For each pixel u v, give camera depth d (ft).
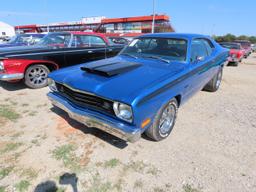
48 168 7.95
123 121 7.59
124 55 12.44
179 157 8.74
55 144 9.45
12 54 15.53
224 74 28.27
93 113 8.26
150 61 10.85
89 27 141.08
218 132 10.85
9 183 7.20
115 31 130.93
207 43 14.52
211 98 16.35
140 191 7.00
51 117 12.07
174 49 11.45
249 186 7.27
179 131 10.85
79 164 8.20
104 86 7.94
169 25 115.85
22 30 158.20
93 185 7.20
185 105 14.56
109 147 9.32
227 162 8.48
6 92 16.53
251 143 9.87
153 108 8.13
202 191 7.05
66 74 9.70
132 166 8.16
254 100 16.19
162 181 7.45
